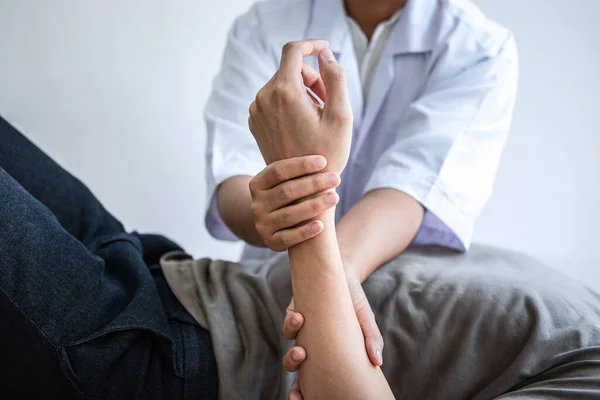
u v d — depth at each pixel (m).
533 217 2.16
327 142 0.82
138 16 2.09
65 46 2.08
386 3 1.28
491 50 1.24
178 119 2.16
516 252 1.14
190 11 2.11
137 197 2.17
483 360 0.87
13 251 0.85
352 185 1.33
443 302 0.91
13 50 2.06
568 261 2.17
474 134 1.18
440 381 0.89
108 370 0.86
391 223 1.04
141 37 2.11
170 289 1.02
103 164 2.15
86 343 0.86
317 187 0.82
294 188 0.83
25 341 0.85
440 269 0.99
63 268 0.89
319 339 0.81
